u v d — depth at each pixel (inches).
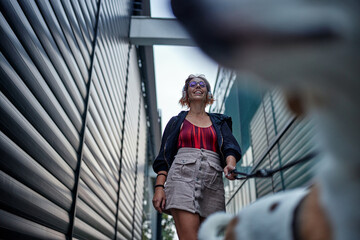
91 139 118.6
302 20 9.4
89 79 115.0
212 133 73.6
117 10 177.5
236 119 220.4
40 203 70.1
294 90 11.2
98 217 133.3
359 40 9.5
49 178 75.4
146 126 369.4
